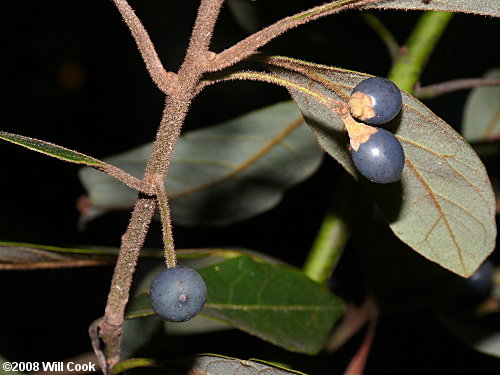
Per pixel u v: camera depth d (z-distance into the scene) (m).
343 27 0.25
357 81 0.14
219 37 0.37
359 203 0.22
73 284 0.38
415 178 0.15
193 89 0.13
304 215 0.41
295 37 0.25
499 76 0.27
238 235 0.41
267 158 0.25
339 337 0.25
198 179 0.25
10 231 0.42
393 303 0.25
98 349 0.16
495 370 0.30
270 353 0.21
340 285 0.28
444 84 0.22
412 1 0.14
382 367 0.30
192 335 0.24
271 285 0.19
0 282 0.37
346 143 0.16
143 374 0.17
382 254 0.25
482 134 0.27
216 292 0.19
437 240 0.16
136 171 0.24
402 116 0.14
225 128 0.24
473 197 0.15
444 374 0.30
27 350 0.36
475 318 0.26
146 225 0.14
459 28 0.38
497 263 0.28
